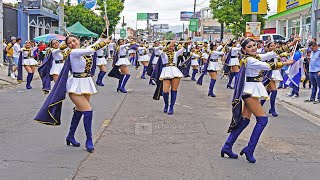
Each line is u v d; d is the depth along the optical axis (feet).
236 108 22.27
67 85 23.59
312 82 44.47
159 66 37.50
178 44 38.29
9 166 20.83
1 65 84.43
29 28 112.78
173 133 29.17
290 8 96.78
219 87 60.18
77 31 92.07
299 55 47.83
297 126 32.94
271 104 37.42
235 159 23.02
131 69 93.61
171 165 21.65
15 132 28.53
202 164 21.93
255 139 22.30
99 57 57.00
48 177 19.27
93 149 23.93
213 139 27.55
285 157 23.80
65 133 28.40
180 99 46.55
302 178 20.18
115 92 51.16
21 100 44.27
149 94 49.96
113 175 19.84
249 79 22.34
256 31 79.66
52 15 122.72
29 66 55.21
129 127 30.81
